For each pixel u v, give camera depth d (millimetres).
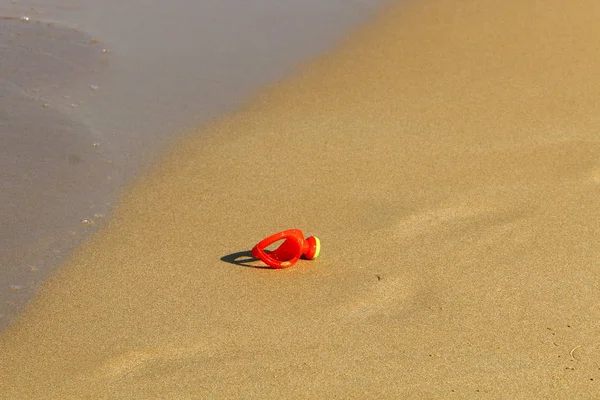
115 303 6383
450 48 11617
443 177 8320
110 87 10328
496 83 10547
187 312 6277
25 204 7789
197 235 7336
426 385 5516
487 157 8727
